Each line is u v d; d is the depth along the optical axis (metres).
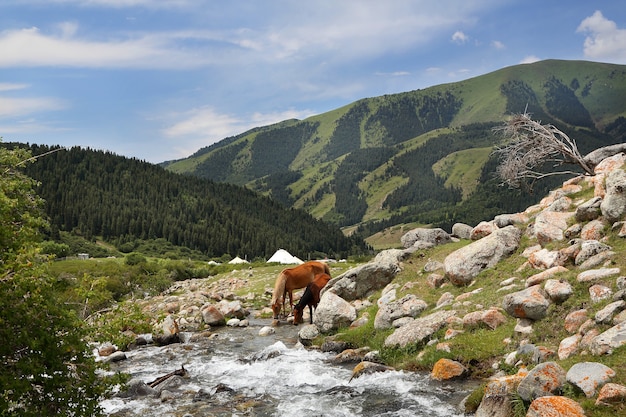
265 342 21.14
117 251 162.88
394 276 23.30
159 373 16.52
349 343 17.97
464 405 10.59
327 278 25.73
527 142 32.03
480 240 20.33
